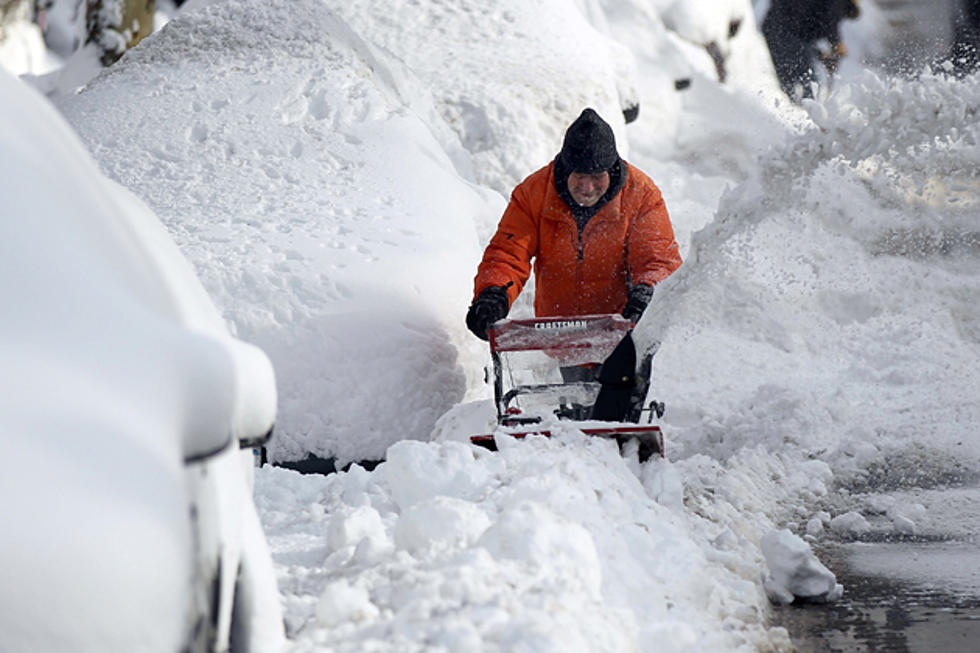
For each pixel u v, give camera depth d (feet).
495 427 66.44
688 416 94.22
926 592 51.37
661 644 35.96
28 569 21.72
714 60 183.73
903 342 110.73
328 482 61.87
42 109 29.81
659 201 74.43
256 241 79.30
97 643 22.00
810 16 217.15
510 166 120.26
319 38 107.34
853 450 81.20
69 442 22.75
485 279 72.84
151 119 96.02
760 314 113.70
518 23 136.26
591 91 128.88
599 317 64.80
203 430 24.77
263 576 32.71
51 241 25.18
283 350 72.18
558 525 37.96
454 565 35.42
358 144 93.86
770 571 50.93
